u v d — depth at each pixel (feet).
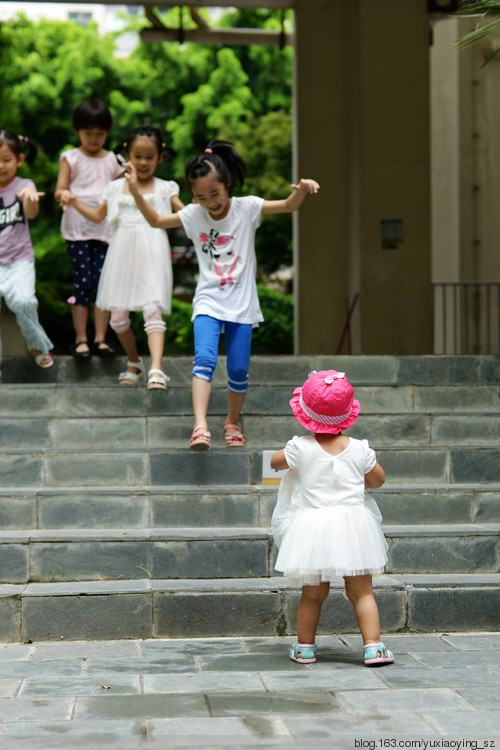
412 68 32.99
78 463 18.17
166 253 20.86
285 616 14.75
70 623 14.40
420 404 20.65
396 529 16.57
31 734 10.18
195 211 18.62
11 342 23.29
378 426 19.57
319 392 13.38
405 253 33.14
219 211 18.28
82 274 22.74
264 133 73.72
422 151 33.12
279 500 13.84
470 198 41.37
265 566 15.84
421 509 17.35
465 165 41.50
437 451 18.67
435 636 14.70
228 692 11.69
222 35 39.60
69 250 22.94
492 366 22.06
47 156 79.87
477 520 17.49
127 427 19.30
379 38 32.89
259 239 72.02
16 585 15.21
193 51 83.15
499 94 41.57
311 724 10.48
